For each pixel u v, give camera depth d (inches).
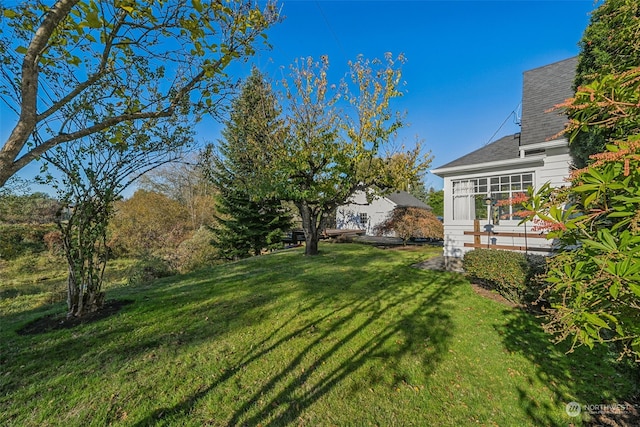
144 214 568.7
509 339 135.8
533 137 235.1
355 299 192.9
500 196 271.7
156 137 163.3
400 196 943.7
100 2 58.6
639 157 36.7
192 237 514.3
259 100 328.5
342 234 716.7
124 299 193.0
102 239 195.5
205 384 101.4
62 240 162.9
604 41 127.3
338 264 316.5
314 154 338.0
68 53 72.9
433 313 167.5
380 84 323.0
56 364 112.1
